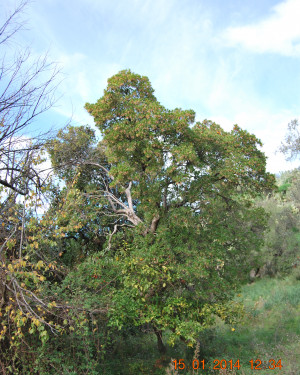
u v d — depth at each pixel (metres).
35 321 5.06
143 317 8.37
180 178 8.27
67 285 7.71
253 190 9.86
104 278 8.95
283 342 10.93
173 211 8.89
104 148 12.82
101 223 12.27
